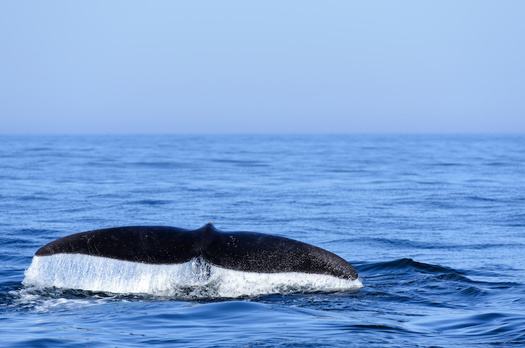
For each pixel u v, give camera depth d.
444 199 66.44
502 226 48.75
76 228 45.78
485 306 23.83
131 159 145.50
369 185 82.12
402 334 19.72
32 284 25.41
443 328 20.61
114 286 24.67
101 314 21.86
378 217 53.38
